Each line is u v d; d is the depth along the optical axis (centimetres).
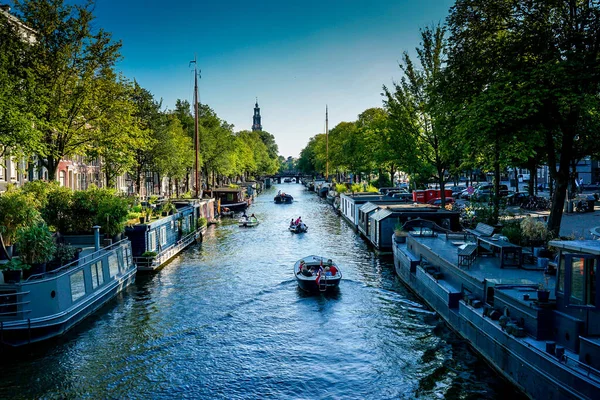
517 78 2081
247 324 2147
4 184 3528
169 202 4478
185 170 6806
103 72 3441
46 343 1861
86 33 3272
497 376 1490
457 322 1856
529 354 1276
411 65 3850
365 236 4478
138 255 3169
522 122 2161
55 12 3192
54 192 2955
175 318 2220
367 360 1750
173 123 6681
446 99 2591
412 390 1509
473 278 1783
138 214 3584
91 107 3422
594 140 2395
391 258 3541
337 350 1848
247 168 12950
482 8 2384
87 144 3506
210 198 6328
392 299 2462
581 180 7088
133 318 2216
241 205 7425
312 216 6700
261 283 2848
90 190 3098
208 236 4850
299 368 1702
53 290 1875
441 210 3566
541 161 3544
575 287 1213
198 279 2955
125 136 3641
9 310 1798
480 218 3167
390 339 1923
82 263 2219
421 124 3888
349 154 8319
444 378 1542
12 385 1556
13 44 2994
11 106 2461
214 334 2028
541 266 1914
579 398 1066
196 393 1530
